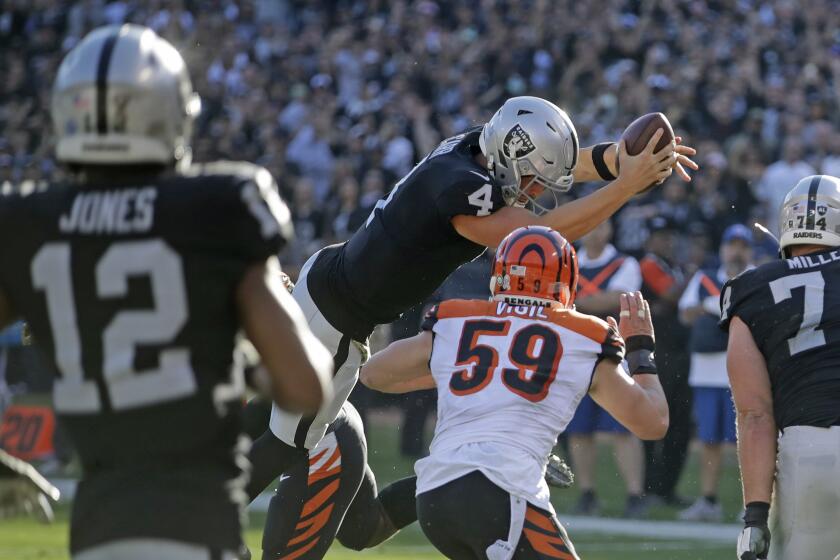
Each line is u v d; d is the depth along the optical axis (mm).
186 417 8648
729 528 28312
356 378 16672
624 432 30172
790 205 14289
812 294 13672
